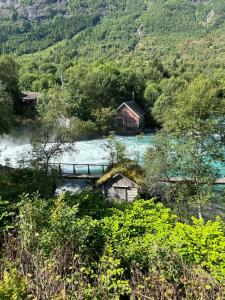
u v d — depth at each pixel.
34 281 7.67
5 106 40.59
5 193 18.94
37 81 96.50
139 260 10.85
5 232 11.80
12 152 50.59
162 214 15.84
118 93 79.75
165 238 12.40
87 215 16.02
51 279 7.54
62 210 11.16
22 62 149.00
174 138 24.38
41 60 167.12
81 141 60.50
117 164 32.03
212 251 11.00
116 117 72.94
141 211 16.44
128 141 62.34
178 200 23.31
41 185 23.89
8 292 6.55
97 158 48.62
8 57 73.06
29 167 27.97
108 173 31.34
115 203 19.05
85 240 11.91
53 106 63.03
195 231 12.30
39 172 25.34
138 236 13.69
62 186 34.41
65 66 118.38
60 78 98.94
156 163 24.84
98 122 68.38
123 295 9.22
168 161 24.58
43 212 11.91
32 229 10.76
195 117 23.50
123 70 85.06
